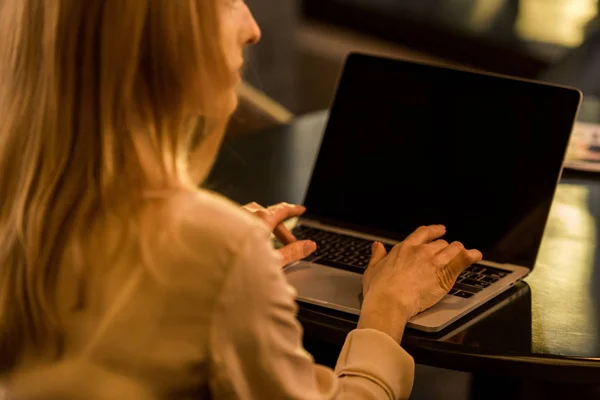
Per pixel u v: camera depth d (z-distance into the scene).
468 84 1.34
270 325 0.74
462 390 1.44
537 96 1.28
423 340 1.02
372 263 1.12
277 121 2.37
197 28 0.73
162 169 0.74
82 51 0.72
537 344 1.03
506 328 1.06
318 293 1.12
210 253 0.72
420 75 1.39
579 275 1.22
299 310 1.10
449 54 4.48
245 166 1.64
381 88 1.41
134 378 0.71
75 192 0.74
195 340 0.71
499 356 1.00
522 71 4.21
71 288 0.73
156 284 0.71
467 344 1.02
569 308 1.12
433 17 4.51
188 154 0.82
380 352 0.93
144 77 0.73
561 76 2.96
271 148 1.74
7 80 0.77
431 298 1.05
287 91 4.33
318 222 1.39
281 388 0.75
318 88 4.36
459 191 1.31
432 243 1.09
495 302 1.13
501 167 1.29
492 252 1.25
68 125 0.73
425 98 1.37
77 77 0.72
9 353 0.77
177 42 0.72
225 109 0.78
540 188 1.25
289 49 4.53
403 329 1.00
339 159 1.42
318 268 1.21
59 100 0.73
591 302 1.14
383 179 1.37
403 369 0.93
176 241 0.72
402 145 1.37
